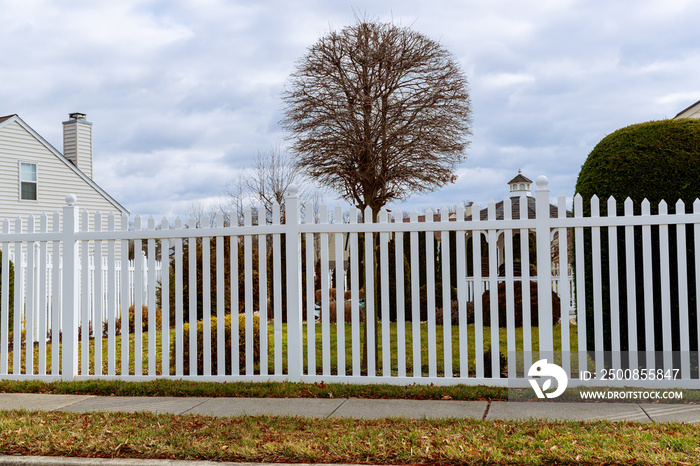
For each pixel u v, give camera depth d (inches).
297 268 289.9
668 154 281.0
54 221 313.1
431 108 379.2
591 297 303.3
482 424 215.2
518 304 552.7
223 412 244.4
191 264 301.3
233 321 297.3
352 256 287.1
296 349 289.7
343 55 379.9
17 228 316.5
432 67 382.6
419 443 194.2
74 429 217.2
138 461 190.2
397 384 281.0
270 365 344.8
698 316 261.6
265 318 294.4
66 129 1047.0
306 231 288.8
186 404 260.8
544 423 215.3
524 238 272.5
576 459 176.9
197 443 199.2
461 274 280.4
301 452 189.5
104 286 567.2
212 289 578.6
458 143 397.1
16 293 318.0
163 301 303.1
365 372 326.3
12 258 609.0
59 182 901.8
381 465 184.7
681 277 261.3
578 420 219.9
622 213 286.0
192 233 299.6
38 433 212.4
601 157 297.7
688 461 173.2
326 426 217.2
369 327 289.4
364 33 375.6
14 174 845.8
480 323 278.1
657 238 284.4
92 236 309.3
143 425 221.6
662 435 196.1
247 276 295.0
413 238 283.6
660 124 289.6
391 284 633.6
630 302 265.7
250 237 295.9
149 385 288.5
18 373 314.5
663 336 264.1
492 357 276.1
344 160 378.9
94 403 266.5
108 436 208.5
